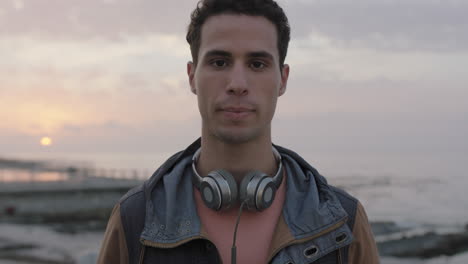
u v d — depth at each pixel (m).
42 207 41.88
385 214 49.28
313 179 2.07
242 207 1.84
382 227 36.81
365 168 196.00
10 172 69.00
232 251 1.80
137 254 1.97
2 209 39.97
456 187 92.94
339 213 1.93
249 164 1.98
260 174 1.90
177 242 1.86
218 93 1.87
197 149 2.23
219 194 1.86
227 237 1.93
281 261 1.82
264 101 1.90
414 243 29.16
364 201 64.25
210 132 2.00
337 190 2.12
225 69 1.90
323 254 1.88
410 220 42.78
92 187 45.97
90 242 28.06
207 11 1.95
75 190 44.44
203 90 1.92
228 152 1.96
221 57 1.89
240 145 1.94
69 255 21.83
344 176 126.69
